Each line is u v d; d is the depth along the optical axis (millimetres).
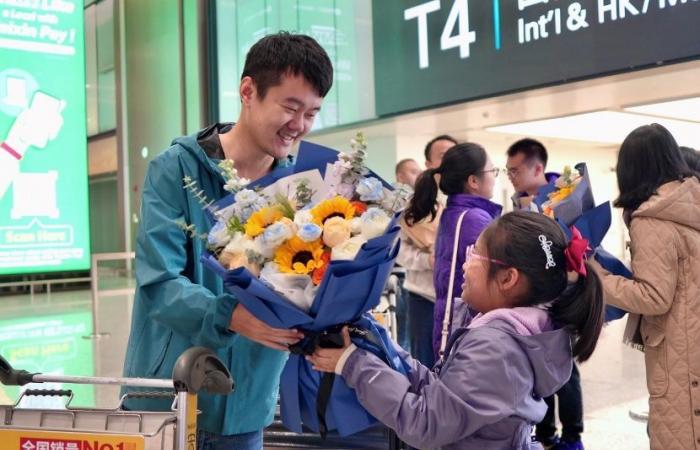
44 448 1104
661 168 2059
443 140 3662
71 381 1186
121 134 12922
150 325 1461
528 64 5969
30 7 9711
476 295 1379
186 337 1374
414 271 3158
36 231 9922
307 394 1314
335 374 1268
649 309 2006
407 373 1413
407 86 7363
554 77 5754
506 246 1316
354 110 8453
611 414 3717
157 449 1079
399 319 3676
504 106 7551
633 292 2020
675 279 2000
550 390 1304
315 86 1342
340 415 1280
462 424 1222
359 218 1178
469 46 6535
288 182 1299
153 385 1126
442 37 6855
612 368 4789
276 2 9047
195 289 1290
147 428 1091
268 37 1366
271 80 1329
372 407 1251
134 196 12875
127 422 1103
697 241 1997
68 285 12656
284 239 1162
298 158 1318
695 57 4816
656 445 2057
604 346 5598
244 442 1488
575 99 7125
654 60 5051
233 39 8859
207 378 1109
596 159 14398
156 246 1351
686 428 1984
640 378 4484
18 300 10461
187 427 1095
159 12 11711
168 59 11602
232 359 1424
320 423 1295
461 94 6691
